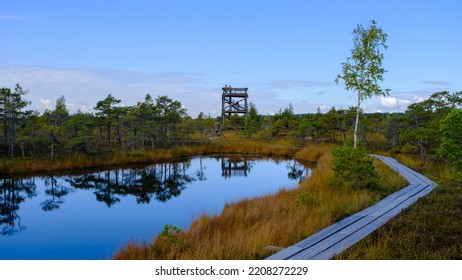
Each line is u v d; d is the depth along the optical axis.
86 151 33.53
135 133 40.06
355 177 15.49
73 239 12.91
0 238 13.09
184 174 29.72
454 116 12.55
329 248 8.40
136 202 19.33
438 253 7.79
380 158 27.77
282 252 8.16
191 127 49.09
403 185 16.91
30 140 30.11
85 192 22.00
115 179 26.50
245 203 15.33
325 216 11.06
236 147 46.81
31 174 26.73
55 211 17.23
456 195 13.91
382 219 10.92
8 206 18.22
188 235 10.66
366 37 18.59
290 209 12.41
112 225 14.76
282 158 41.34
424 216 10.99
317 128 45.62
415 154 27.53
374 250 7.89
